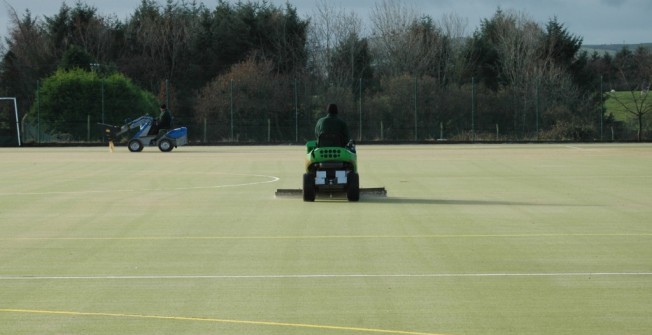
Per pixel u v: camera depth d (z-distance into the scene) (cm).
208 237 1387
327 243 1313
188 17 8088
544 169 2950
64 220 1614
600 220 1578
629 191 2153
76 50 6538
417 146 4941
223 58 7481
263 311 884
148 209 1786
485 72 7738
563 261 1149
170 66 7556
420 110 5709
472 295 950
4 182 2475
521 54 7469
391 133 5675
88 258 1198
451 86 6016
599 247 1263
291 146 5088
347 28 7419
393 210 1739
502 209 1756
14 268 1125
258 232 1439
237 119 5628
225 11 7644
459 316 859
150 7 8106
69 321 850
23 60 7312
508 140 5597
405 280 1030
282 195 1997
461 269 1096
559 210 1736
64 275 1076
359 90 5841
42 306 912
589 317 854
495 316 859
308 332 805
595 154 3897
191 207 1819
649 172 2795
